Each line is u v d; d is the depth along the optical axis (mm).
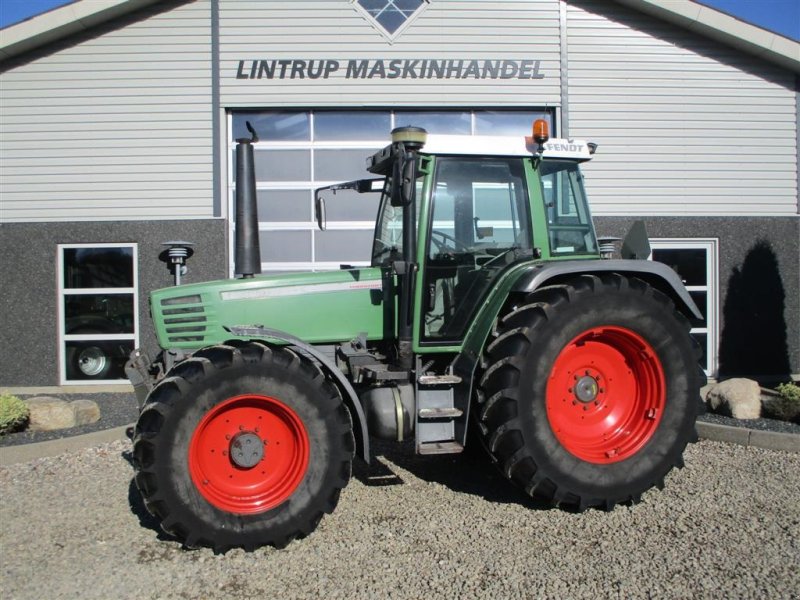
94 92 8375
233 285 4277
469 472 4906
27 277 8367
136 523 3977
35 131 8391
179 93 8414
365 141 8617
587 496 4012
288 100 8438
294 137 8594
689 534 3680
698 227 8688
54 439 5504
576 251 4680
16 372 8359
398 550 3553
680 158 8711
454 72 8516
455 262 4402
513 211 4512
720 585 3100
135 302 8391
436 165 4395
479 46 8523
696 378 4277
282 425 3752
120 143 8398
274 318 4301
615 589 3084
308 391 3689
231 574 3318
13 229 8336
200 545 3531
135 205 8422
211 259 8391
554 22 8578
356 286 4422
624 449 4148
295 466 3713
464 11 8492
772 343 8797
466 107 8555
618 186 8664
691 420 4250
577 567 3312
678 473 4762
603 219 8602
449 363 4523
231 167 8562
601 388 4312
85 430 5898
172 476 3461
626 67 8648
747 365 8766
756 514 3947
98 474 4895
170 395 3504
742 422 5848
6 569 3383
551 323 4004
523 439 3936
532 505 4207
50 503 4312
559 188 4676
